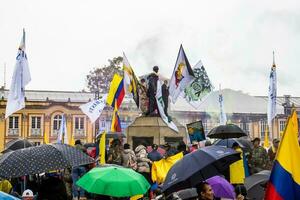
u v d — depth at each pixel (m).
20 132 74.19
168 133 26.75
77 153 10.88
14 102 19.33
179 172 9.62
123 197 10.63
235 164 13.52
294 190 6.98
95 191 9.69
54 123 75.19
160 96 25.98
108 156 17.84
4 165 10.16
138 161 17.53
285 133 7.10
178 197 9.31
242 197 10.59
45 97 77.75
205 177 10.88
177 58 24.38
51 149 10.58
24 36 19.47
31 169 10.13
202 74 25.53
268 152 18.52
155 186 15.29
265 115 79.25
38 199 11.90
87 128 75.12
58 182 11.96
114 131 21.81
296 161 7.02
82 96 79.31
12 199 6.63
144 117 27.08
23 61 19.47
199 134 19.98
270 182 7.09
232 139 17.33
